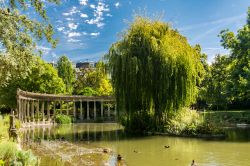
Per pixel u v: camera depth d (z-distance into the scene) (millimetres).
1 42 19531
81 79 110875
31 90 81875
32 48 21078
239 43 61531
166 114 44062
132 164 25078
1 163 15883
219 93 82750
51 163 25984
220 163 24641
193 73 43781
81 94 97062
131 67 42281
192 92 43500
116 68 43406
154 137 40500
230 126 54188
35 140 41250
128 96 43000
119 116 44750
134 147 33438
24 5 19547
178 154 28734
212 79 85438
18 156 20188
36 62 22500
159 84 42656
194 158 26781
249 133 42969
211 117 62844
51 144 37406
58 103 99688
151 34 44125
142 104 43438
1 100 78812
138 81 42781
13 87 78938
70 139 42438
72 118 82812
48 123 75188
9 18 19453
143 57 43156
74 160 27203
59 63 109500
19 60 21359
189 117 43125
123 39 44344
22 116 67000
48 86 83500
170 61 42250
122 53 43312
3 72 21812
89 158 27969
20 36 20062
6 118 49219
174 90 42656
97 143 37562
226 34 63625
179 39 46406
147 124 45219
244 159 25859
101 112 87000
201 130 40812
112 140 39531
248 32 60719
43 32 20406
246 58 60188
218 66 84500
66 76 108562
